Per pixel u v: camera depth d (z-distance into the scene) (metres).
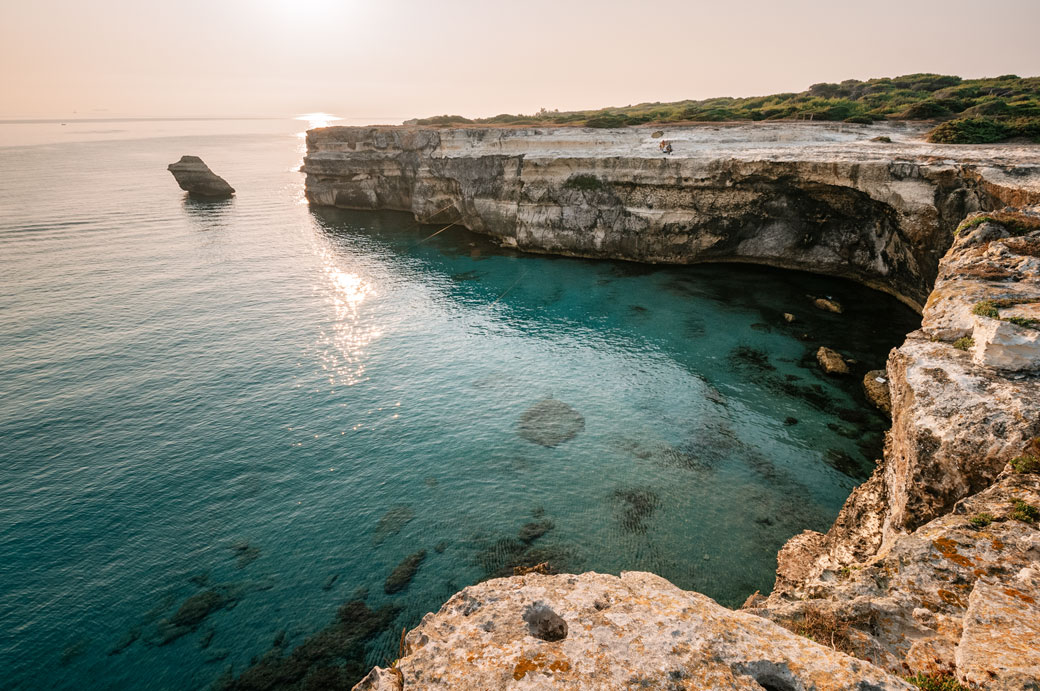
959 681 6.77
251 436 29.64
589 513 23.81
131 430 29.94
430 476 26.44
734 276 52.47
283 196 108.44
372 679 6.47
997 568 9.47
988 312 17.94
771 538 22.19
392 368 37.22
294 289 53.00
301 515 24.03
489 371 36.62
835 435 28.50
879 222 44.34
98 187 112.56
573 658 6.39
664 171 53.03
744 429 29.38
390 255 65.25
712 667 6.15
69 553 21.97
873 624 8.84
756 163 47.09
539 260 61.69
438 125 104.25
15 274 54.22
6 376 34.97
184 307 47.44
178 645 18.27
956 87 82.38
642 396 33.00
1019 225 26.59
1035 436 13.50
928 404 16.42
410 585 20.52
